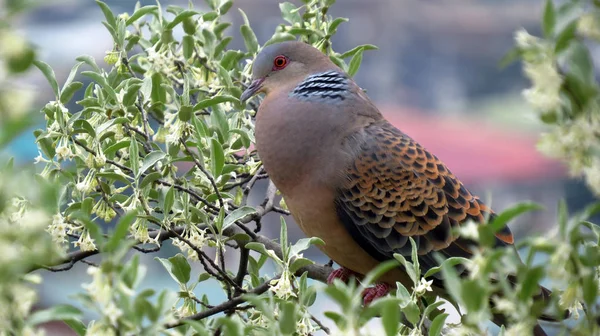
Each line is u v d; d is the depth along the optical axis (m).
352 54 11.01
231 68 11.07
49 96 20.14
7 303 4.59
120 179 8.36
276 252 9.02
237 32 35.06
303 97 9.87
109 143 9.30
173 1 26.81
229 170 9.03
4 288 4.51
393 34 41.16
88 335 5.22
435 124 36.25
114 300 5.16
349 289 5.40
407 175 9.72
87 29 32.44
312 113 9.73
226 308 8.16
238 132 9.62
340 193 9.62
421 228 9.62
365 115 10.05
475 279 4.92
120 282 5.09
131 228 8.33
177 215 8.73
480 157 30.80
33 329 5.32
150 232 8.73
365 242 9.72
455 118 38.56
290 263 7.73
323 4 11.00
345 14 40.72
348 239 9.80
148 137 9.15
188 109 8.82
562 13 4.61
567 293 5.00
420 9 40.94
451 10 41.50
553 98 4.56
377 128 9.97
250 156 10.57
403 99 41.22
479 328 4.95
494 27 41.81
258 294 8.31
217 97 8.95
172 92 9.57
